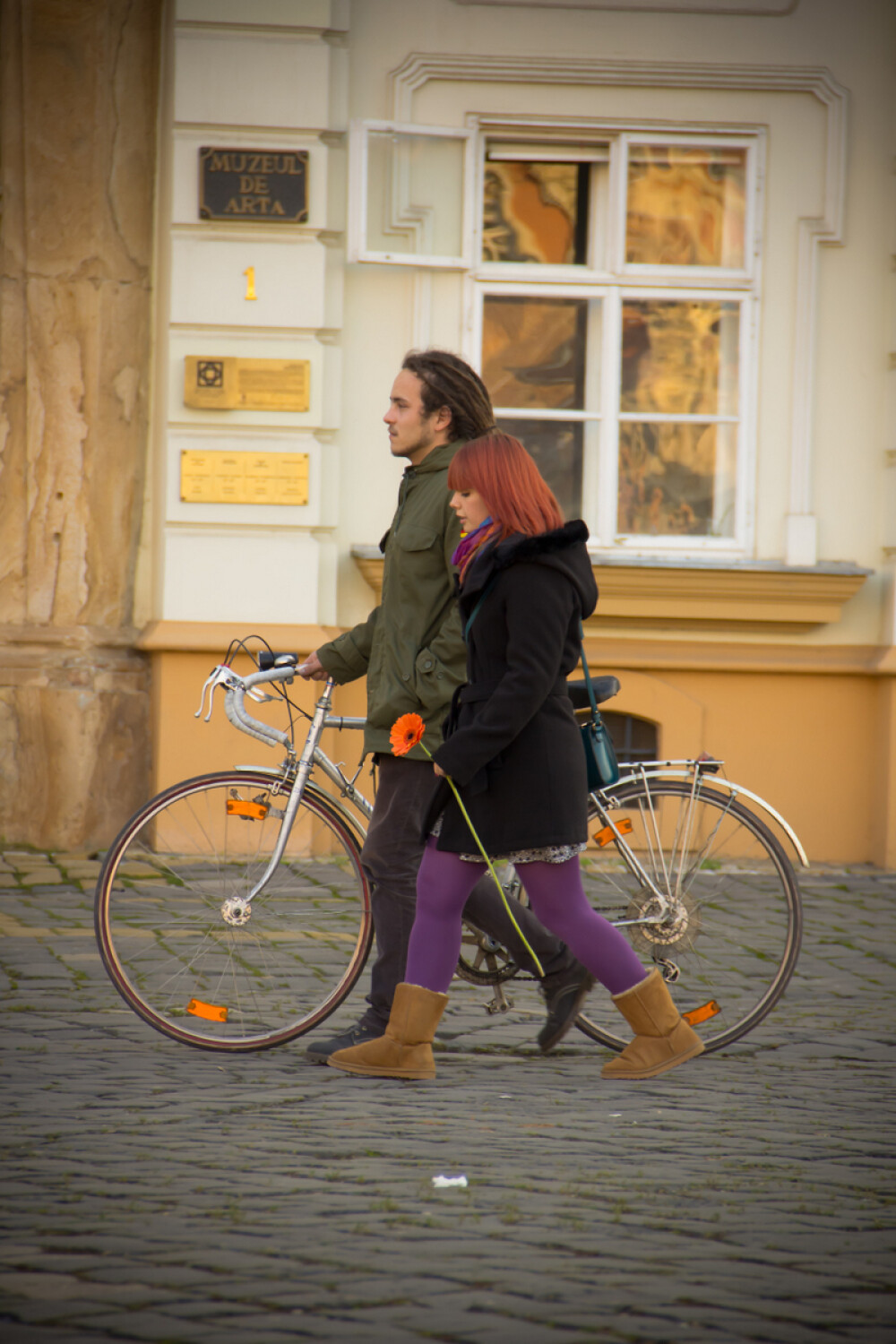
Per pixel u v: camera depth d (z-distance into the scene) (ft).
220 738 100.32
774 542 106.32
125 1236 35.40
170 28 100.42
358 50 102.22
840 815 105.70
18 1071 52.16
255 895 57.62
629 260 106.52
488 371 105.91
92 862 96.84
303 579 100.99
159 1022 56.90
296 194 100.27
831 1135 46.96
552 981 56.24
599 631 104.58
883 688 104.88
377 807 55.93
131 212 102.68
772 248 105.81
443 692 53.93
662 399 107.24
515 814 51.08
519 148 105.19
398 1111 48.44
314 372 100.89
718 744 105.19
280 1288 32.22
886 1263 35.14
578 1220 37.45
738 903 59.67
